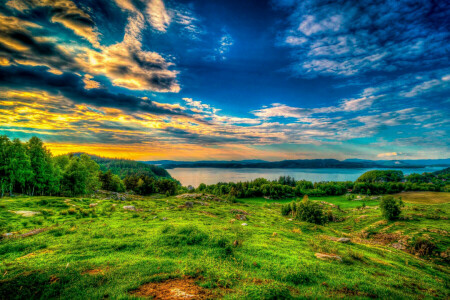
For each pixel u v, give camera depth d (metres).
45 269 14.63
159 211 49.97
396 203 69.19
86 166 89.75
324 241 31.83
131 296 11.77
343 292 14.84
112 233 25.70
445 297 16.73
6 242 21.14
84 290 12.54
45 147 71.75
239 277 15.82
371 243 39.94
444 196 122.12
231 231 30.36
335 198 147.00
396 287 17.41
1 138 57.50
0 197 52.72
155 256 19.23
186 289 13.26
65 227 27.70
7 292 11.54
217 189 165.12
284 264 19.08
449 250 38.69
